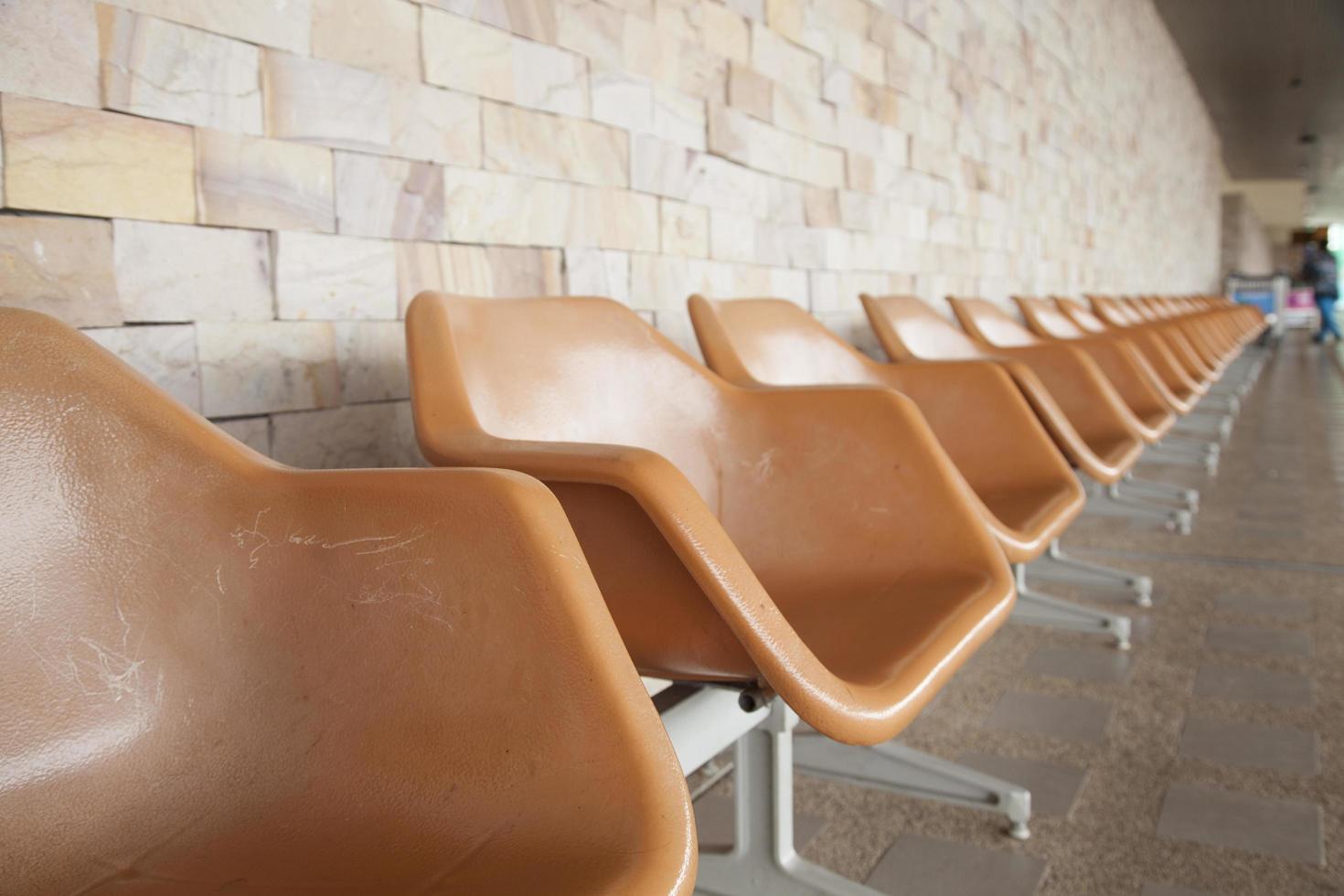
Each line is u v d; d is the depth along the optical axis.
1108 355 3.58
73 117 1.22
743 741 1.38
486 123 1.84
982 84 4.70
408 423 1.70
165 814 0.73
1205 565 3.26
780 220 2.90
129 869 0.69
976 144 4.64
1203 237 16.39
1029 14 5.52
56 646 0.75
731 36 2.63
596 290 2.13
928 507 1.31
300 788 0.72
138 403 0.79
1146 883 1.48
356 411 1.60
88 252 1.24
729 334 1.92
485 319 1.23
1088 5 7.12
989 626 1.18
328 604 0.74
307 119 1.51
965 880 1.50
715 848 1.42
